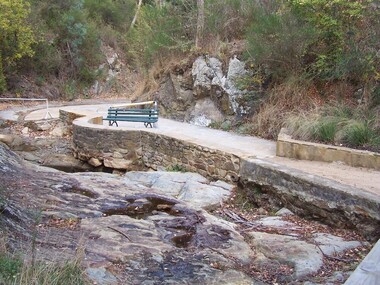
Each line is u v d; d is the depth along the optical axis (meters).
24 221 5.16
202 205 7.16
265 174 7.36
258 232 5.84
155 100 15.05
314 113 9.40
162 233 5.52
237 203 7.66
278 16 10.73
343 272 4.65
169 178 8.52
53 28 25.97
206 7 13.85
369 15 9.43
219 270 4.52
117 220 5.76
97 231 5.29
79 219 5.74
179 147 9.84
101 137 11.30
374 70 9.16
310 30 10.02
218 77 12.66
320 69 10.16
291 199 6.87
